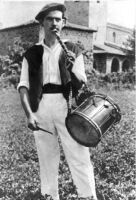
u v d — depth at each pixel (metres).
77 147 4.31
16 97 13.75
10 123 9.78
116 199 4.87
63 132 4.32
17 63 15.08
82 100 4.32
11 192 4.98
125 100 14.84
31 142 7.97
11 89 14.44
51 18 4.20
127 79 18.23
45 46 4.37
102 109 4.16
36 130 4.31
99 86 18.11
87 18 24.84
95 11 23.64
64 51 4.17
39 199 4.64
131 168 6.21
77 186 4.37
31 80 4.34
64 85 4.27
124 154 6.94
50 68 4.30
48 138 4.40
